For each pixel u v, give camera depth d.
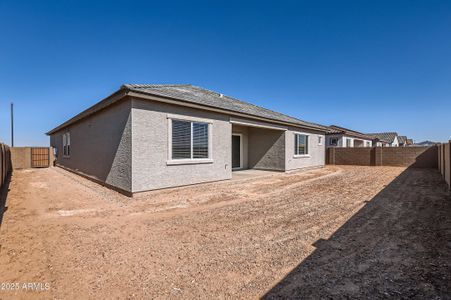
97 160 11.05
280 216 5.98
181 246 4.17
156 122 8.51
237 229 5.04
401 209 6.54
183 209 6.63
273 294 2.77
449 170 9.65
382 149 20.78
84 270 3.35
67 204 7.20
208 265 3.49
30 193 8.98
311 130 18.47
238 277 3.15
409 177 13.38
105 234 4.74
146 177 8.25
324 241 4.38
